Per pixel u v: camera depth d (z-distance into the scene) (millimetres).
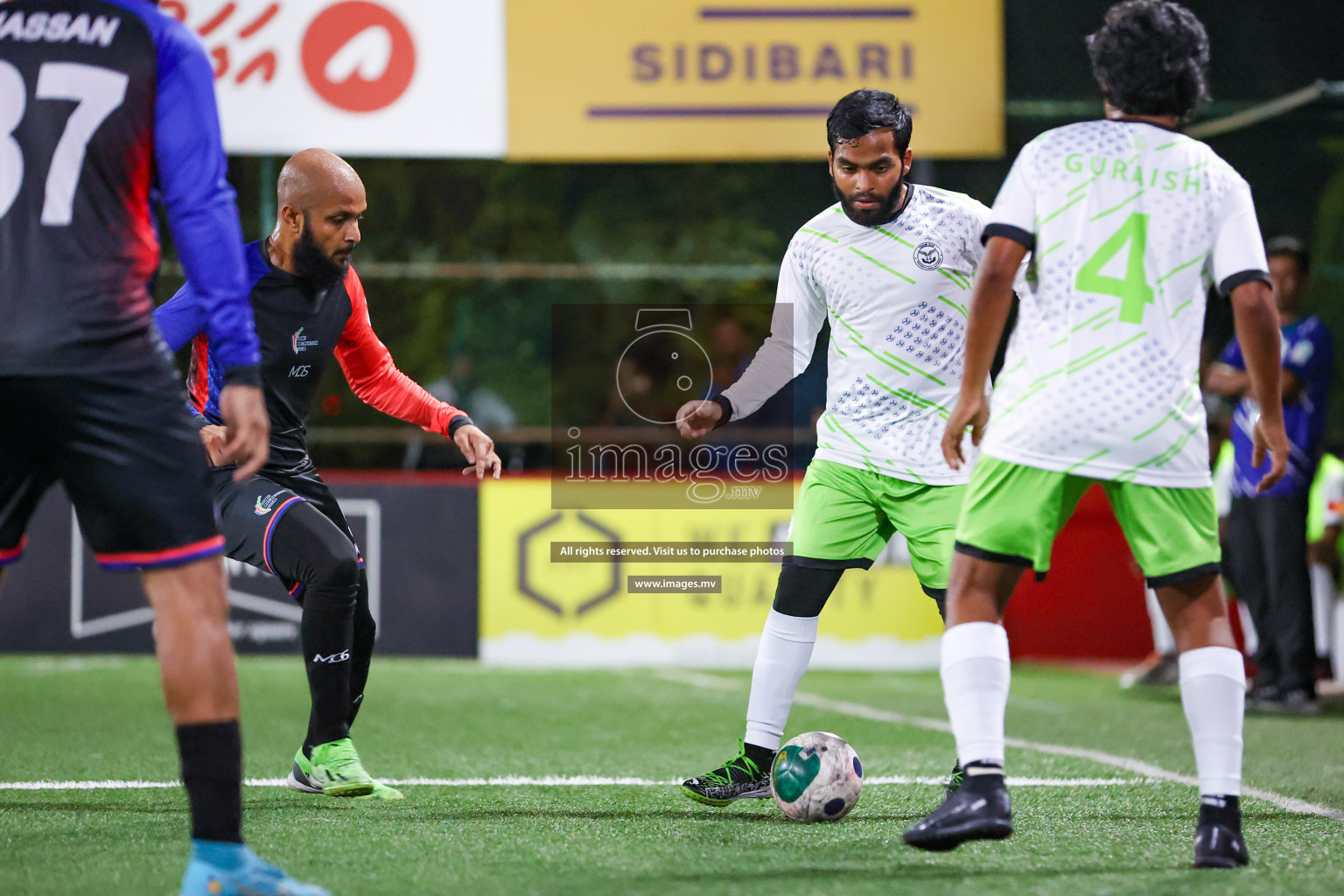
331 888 9039
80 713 19906
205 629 8336
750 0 30453
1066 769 15281
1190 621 9930
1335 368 37531
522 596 29281
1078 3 36031
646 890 9016
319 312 12969
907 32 30500
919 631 29641
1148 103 9938
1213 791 9797
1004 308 9758
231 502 12625
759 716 12602
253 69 29781
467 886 9133
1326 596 27500
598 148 30469
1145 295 9609
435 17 30141
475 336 41406
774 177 45156
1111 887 9086
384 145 30156
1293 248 22672
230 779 8336
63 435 8086
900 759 16312
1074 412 9484
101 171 8211
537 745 17734
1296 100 29906
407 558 29172
